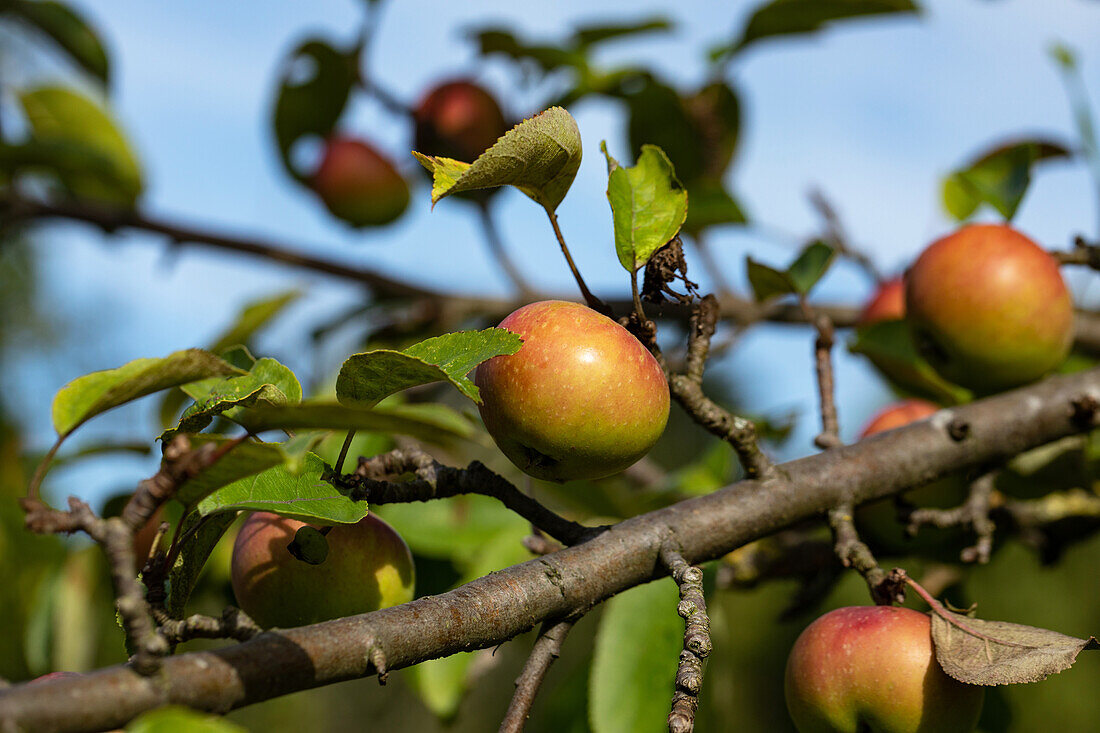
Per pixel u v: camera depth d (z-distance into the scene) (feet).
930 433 3.06
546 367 2.73
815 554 3.31
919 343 3.30
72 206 4.37
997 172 3.38
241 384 2.79
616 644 3.15
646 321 2.83
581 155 2.76
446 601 2.65
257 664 2.52
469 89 4.58
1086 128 3.61
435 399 3.77
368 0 4.47
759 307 4.05
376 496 2.75
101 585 3.76
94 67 4.84
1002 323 3.16
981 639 2.75
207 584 3.54
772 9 4.24
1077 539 3.42
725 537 2.86
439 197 2.68
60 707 2.43
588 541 2.78
